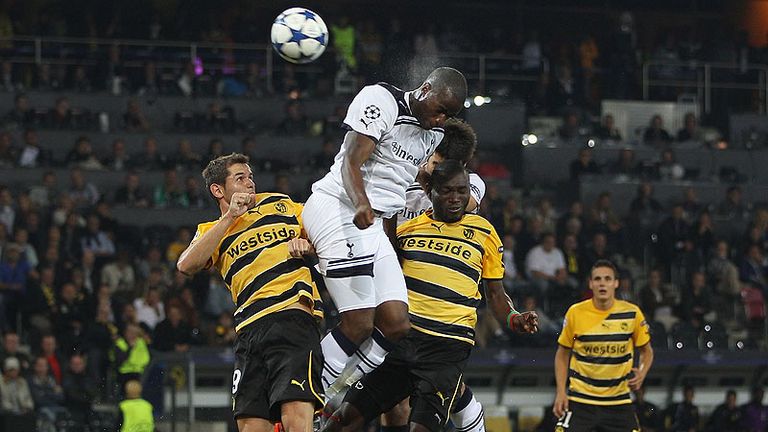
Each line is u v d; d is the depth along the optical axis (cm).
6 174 7994
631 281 7275
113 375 5609
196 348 5531
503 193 8925
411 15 11006
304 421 2459
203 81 9294
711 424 6122
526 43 10119
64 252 6419
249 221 2575
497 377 6006
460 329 2805
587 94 9800
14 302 6134
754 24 11675
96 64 9169
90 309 6034
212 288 6450
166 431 5394
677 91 10181
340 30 9588
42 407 5481
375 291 2584
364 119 2453
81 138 8269
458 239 2855
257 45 9612
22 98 8631
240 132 8931
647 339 3891
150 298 6262
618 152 9312
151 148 8356
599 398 3853
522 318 2919
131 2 9875
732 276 7494
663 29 11531
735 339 6962
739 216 8662
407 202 2927
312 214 2570
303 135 8969
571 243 7344
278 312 2517
